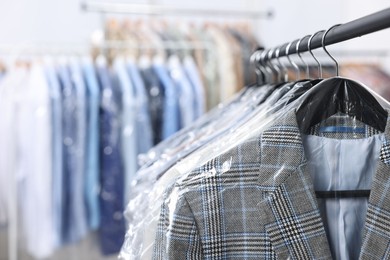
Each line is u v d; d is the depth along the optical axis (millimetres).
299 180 718
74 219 1742
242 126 832
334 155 791
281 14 2803
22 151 1732
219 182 725
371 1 2463
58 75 1796
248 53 2131
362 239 740
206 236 713
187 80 1857
